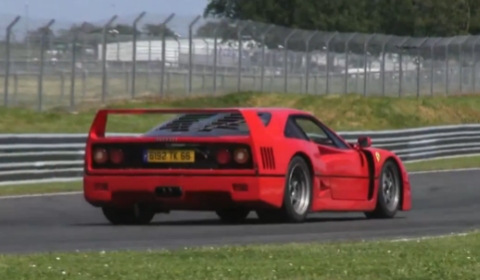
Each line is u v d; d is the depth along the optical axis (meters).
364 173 36.62
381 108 120.06
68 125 85.75
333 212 36.84
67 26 89.81
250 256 22.50
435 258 22.09
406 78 127.81
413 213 40.59
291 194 33.28
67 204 44.12
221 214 36.47
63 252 24.02
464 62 136.00
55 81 89.31
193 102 101.81
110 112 33.66
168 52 100.19
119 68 95.56
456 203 46.66
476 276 19.39
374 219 37.34
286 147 33.00
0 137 55.38
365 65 122.12
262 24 109.69
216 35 105.06
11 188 53.38
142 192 32.56
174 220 36.81
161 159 32.34
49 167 58.56
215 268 20.25
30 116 85.56
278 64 111.94
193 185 31.92
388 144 80.50
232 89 107.25
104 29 93.81
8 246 26.84
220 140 31.84
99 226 33.66
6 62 85.31
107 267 20.45
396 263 21.19
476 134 93.62
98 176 33.09
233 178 31.67
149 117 95.62
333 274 19.44
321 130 35.94
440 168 75.44
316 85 116.69
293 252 23.27
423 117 123.25
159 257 22.31
